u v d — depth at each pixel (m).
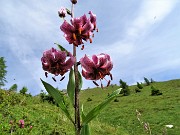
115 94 3.04
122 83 70.12
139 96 61.53
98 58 3.22
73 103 3.19
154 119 32.94
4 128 11.17
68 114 3.14
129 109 43.31
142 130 28.25
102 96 79.50
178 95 51.28
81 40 3.26
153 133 26.83
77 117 3.14
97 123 25.33
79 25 3.24
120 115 38.12
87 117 3.10
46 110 20.30
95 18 3.36
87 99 73.69
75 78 3.21
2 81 63.97
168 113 35.56
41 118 16.11
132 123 32.16
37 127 13.68
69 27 3.24
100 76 3.20
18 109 16.62
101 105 3.06
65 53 3.19
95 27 3.36
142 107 43.97
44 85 3.17
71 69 3.23
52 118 17.77
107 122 33.28
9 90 22.66
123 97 63.75
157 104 44.91
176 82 75.69
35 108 20.03
